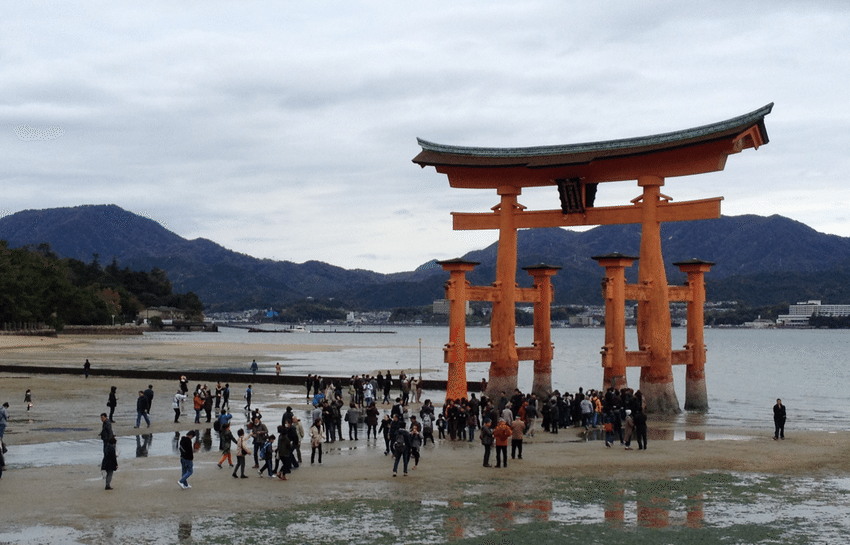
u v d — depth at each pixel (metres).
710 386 90.50
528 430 39.50
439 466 31.16
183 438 26.53
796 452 34.91
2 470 28.19
